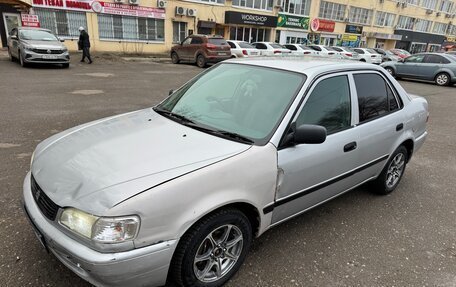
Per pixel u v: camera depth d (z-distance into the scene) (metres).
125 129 2.70
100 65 16.28
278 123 2.55
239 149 2.35
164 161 2.17
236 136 2.53
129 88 10.30
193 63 20.64
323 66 3.00
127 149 2.33
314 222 3.34
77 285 2.32
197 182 2.05
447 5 48.59
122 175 2.03
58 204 1.98
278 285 2.46
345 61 3.37
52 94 8.69
